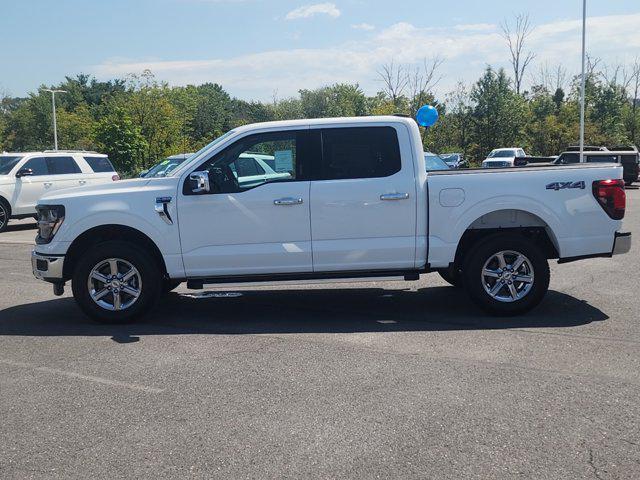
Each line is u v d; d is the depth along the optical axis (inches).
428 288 357.7
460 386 201.6
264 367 223.1
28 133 2751.0
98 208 279.0
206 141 2201.0
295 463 153.2
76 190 287.4
